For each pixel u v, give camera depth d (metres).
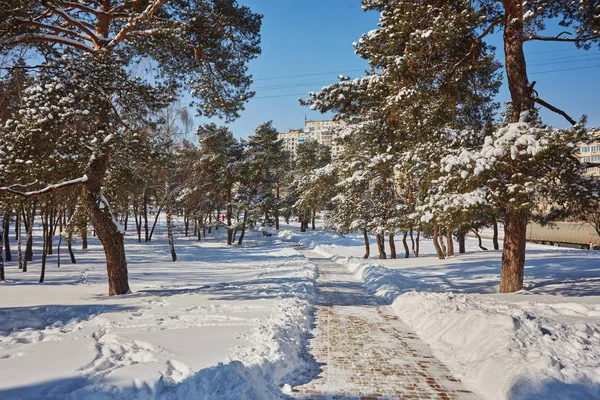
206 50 11.99
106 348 5.29
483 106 13.10
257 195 45.25
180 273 18.09
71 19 9.55
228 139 40.88
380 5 12.38
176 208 38.78
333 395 4.38
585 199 9.14
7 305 9.39
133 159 11.73
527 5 10.06
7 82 8.17
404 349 6.24
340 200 28.55
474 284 13.19
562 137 7.89
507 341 5.11
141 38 11.90
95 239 42.12
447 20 9.62
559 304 7.51
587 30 10.18
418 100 10.85
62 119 7.71
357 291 12.95
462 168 9.00
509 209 9.21
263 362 4.72
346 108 13.91
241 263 24.06
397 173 25.14
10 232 45.34
